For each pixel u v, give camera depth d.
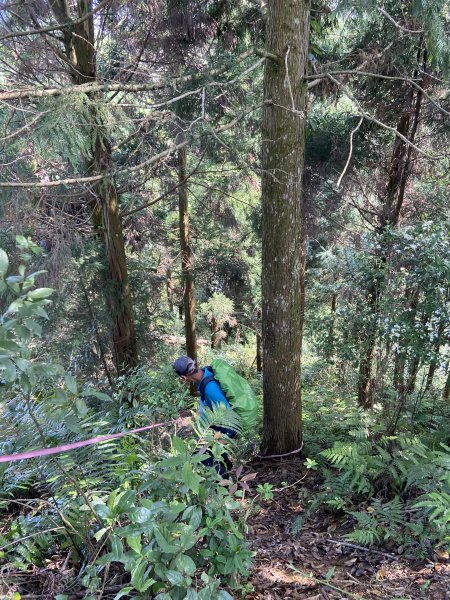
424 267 4.77
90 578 1.92
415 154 7.45
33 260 4.66
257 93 7.53
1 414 2.69
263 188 4.29
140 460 2.71
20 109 3.46
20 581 2.12
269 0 3.93
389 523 3.08
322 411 6.90
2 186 3.37
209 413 2.52
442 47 4.38
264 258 4.41
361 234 7.91
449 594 2.43
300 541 3.21
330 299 10.02
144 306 8.81
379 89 6.83
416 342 4.75
